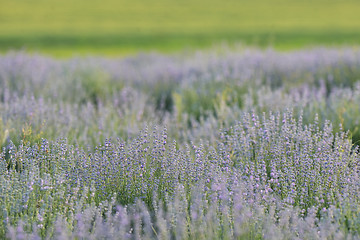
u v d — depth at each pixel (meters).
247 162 18.00
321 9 118.56
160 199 16.44
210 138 22.23
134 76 40.97
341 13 111.06
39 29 92.19
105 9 122.75
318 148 17.69
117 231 14.07
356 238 13.72
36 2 132.00
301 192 15.86
